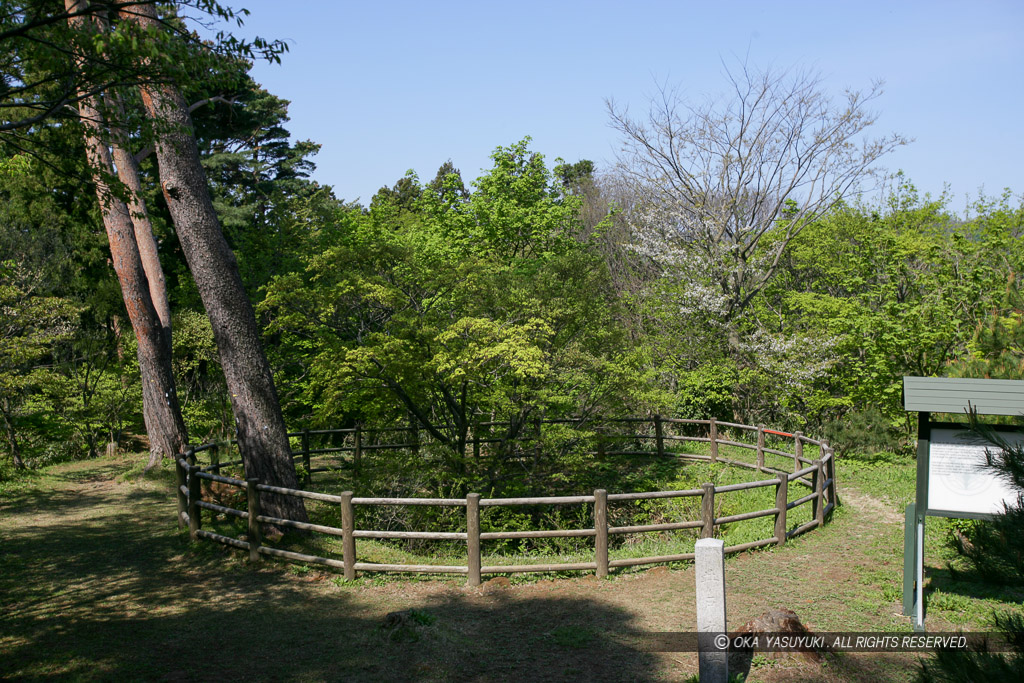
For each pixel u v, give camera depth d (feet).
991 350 29.25
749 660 18.20
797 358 54.44
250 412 32.12
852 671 17.66
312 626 21.42
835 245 71.05
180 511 32.76
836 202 62.18
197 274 32.04
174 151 31.48
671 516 38.37
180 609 23.03
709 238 63.67
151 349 50.98
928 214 71.46
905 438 49.08
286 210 89.51
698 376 57.06
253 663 18.84
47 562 28.22
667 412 56.54
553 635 20.45
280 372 64.59
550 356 42.55
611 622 21.34
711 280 62.90
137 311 50.44
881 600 22.40
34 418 59.88
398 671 18.26
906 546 21.02
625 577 25.26
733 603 22.34
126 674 18.16
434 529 41.14
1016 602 21.80
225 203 97.09
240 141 115.03
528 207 76.84
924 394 20.29
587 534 25.08
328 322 43.39
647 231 69.26
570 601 23.12
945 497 20.35
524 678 17.80
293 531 31.12
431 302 45.34
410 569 25.08
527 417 44.04
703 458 49.24
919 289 52.19
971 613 21.02
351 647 19.81
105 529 33.37
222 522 33.55
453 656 19.13
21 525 34.32
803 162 61.16
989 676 10.82
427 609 22.67
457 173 79.10
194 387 71.72
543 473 43.62
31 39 22.43
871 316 49.67
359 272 43.04
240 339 32.24
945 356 47.47
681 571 25.80
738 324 60.90
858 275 57.88
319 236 80.48
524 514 42.24
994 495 19.86
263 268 75.51
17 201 66.44
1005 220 57.21
